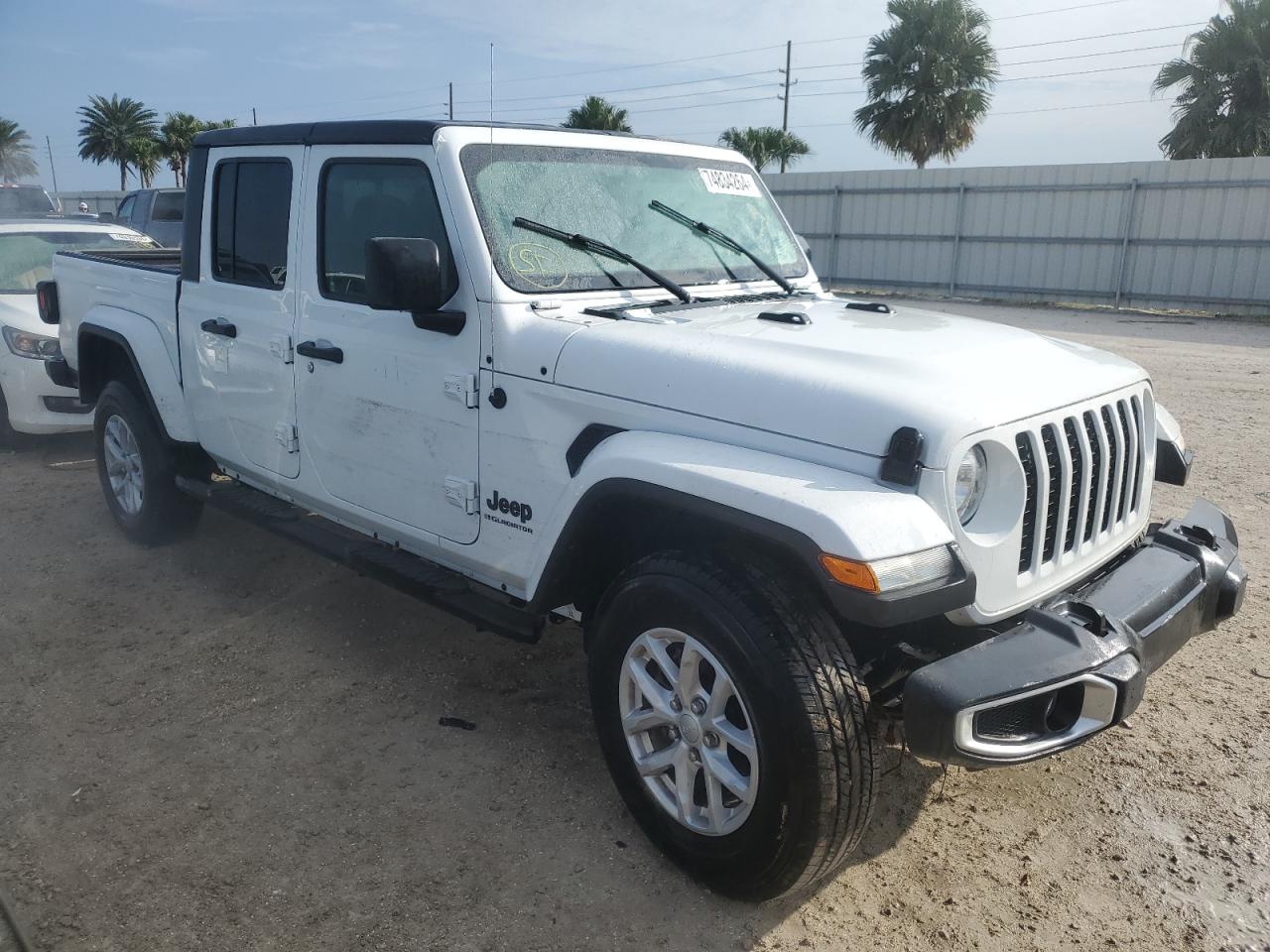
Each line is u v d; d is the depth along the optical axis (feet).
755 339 9.55
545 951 8.43
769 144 110.42
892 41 93.30
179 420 15.52
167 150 123.75
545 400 10.00
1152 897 9.16
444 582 11.24
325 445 12.67
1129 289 61.62
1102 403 9.59
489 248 10.44
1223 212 57.52
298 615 15.06
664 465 8.54
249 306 13.60
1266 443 24.99
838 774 7.90
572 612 11.23
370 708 12.38
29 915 8.72
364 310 11.73
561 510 9.55
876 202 71.92
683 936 8.63
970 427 8.02
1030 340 10.52
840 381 8.45
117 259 18.26
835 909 8.99
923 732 7.67
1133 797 10.67
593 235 11.50
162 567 16.80
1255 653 13.83
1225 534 11.10
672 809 9.22
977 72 92.48
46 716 12.13
